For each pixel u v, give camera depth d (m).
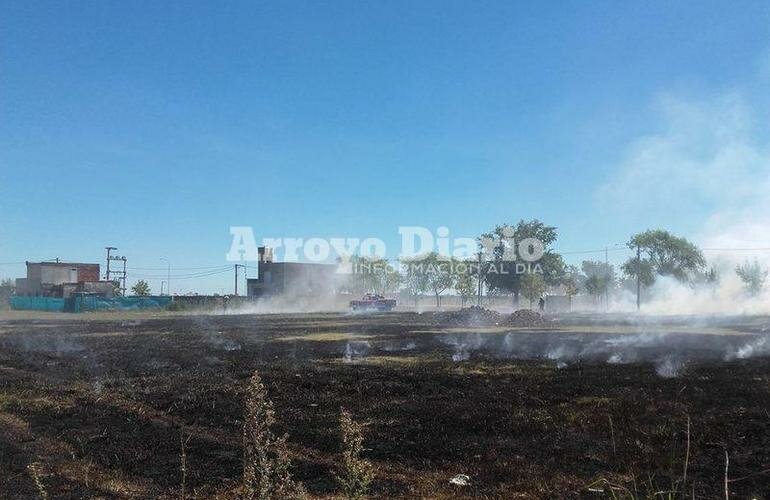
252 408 4.12
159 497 5.17
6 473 5.79
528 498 5.07
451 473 5.78
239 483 5.49
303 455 6.38
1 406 9.18
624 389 10.23
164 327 31.58
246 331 28.14
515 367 13.69
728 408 8.41
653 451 6.34
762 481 5.27
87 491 5.30
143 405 9.25
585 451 6.40
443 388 10.71
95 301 59.09
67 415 8.55
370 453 6.47
